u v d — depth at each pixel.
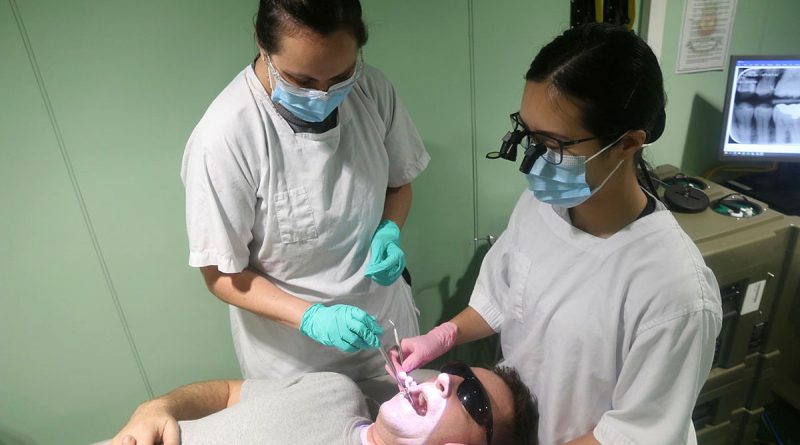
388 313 1.35
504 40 1.53
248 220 1.07
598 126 0.73
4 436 1.56
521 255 1.01
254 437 1.04
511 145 0.84
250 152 1.02
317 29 0.81
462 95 1.56
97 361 1.55
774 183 1.79
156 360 1.61
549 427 1.00
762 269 1.44
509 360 1.13
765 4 1.75
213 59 1.27
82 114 1.23
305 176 1.08
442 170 1.65
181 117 1.31
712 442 1.74
